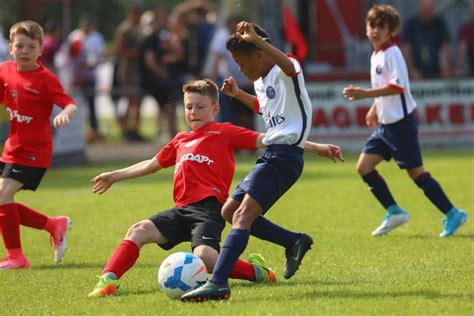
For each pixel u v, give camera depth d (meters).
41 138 23.05
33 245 26.06
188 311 16.75
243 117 52.09
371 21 25.89
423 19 53.00
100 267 22.47
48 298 18.77
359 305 17.00
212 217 18.78
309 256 22.86
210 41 55.88
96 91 61.38
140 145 60.28
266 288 18.84
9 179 22.89
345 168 45.22
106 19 102.00
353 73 55.31
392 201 25.86
